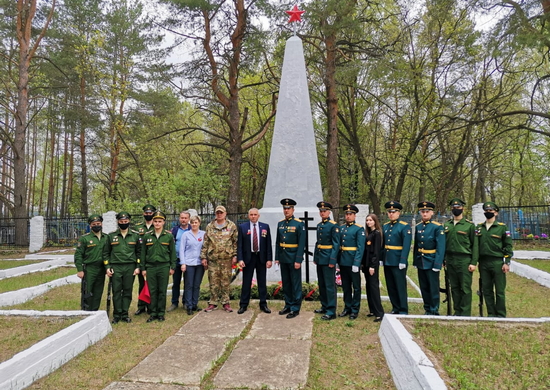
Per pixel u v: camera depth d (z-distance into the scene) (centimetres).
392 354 417
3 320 504
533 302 680
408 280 926
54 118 2058
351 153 2695
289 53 918
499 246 552
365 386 379
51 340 420
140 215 1561
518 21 1116
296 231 603
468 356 381
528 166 2405
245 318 582
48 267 1127
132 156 2322
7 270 992
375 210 2320
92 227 589
